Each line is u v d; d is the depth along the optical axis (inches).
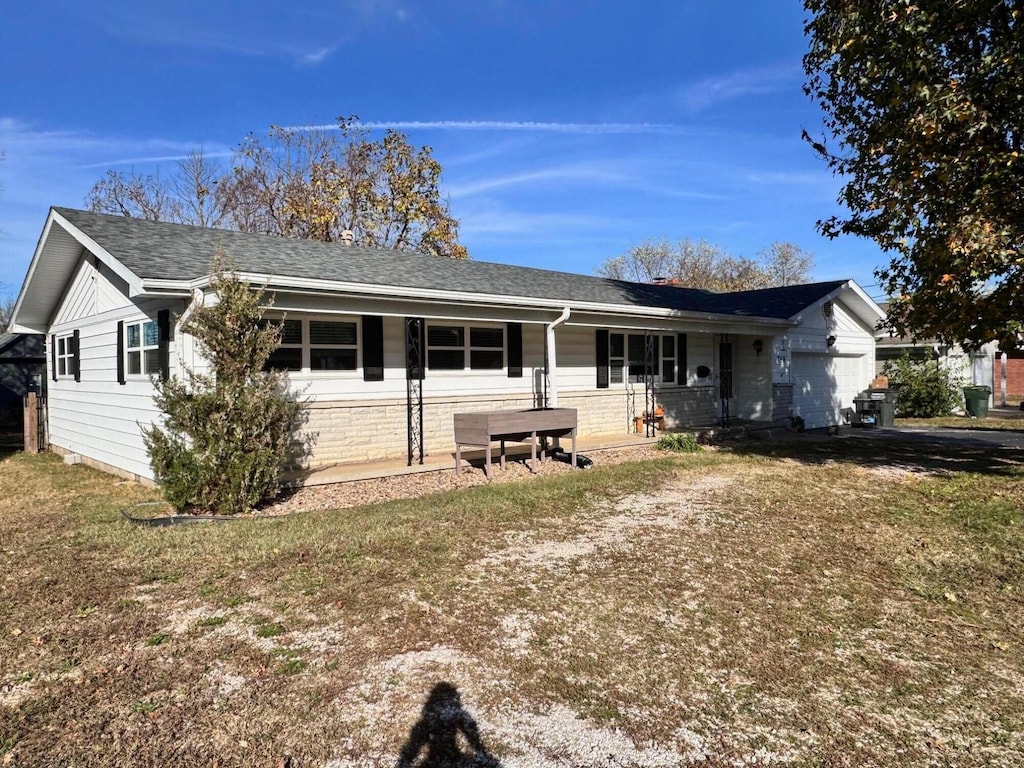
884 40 309.0
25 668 141.0
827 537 249.9
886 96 319.9
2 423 908.0
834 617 172.6
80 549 234.2
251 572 203.5
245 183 1208.2
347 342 410.3
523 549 230.2
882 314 828.0
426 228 1197.7
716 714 124.0
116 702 126.8
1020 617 174.9
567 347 533.6
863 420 683.4
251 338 305.3
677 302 612.7
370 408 418.9
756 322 590.9
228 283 299.9
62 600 181.9
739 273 1868.8
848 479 371.9
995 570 211.6
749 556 223.9
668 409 612.1
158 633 159.3
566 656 147.4
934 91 287.3
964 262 286.8
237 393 299.6
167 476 292.8
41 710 123.6
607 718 122.2
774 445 530.3
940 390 796.6
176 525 269.3
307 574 201.2
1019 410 872.9
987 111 281.0
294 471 375.9
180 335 342.3
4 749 110.7
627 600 181.9
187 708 124.6
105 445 456.8
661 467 408.2
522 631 160.7
